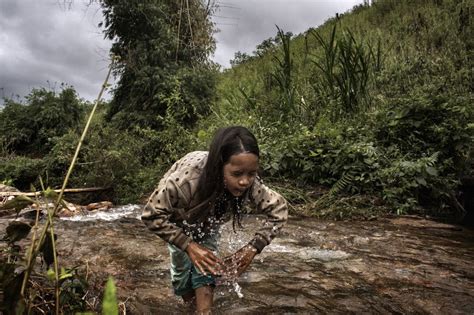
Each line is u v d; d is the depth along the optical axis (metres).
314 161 5.50
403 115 5.50
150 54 9.21
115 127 8.89
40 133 10.98
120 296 2.24
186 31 10.29
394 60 8.27
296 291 2.38
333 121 6.55
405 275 2.70
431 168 4.84
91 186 6.34
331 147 5.47
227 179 1.58
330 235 3.77
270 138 6.12
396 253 3.22
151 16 9.42
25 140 11.27
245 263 1.85
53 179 7.07
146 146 7.19
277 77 7.65
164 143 6.93
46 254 1.42
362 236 3.75
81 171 6.77
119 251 3.17
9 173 7.54
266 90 9.37
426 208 4.98
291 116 7.02
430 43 8.82
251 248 1.86
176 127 7.01
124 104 9.46
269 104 7.68
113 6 9.37
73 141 7.18
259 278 2.58
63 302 1.59
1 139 10.70
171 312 2.06
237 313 2.05
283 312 2.09
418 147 5.38
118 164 6.44
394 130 5.60
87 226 4.05
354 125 6.10
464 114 5.29
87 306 1.83
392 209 4.80
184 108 7.75
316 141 5.63
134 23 9.48
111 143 7.11
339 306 2.19
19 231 1.51
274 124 6.66
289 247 3.34
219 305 2.14
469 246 3.48
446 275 2.72
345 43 7.10
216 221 1.93
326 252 3.22
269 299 2.25
